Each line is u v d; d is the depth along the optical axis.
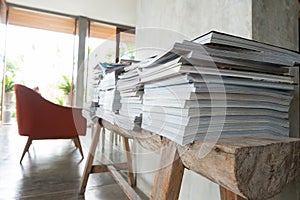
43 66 5.26
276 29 0.86
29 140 2.24
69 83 5.27
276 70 0.67
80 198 1.45
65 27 5.32
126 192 1.15
